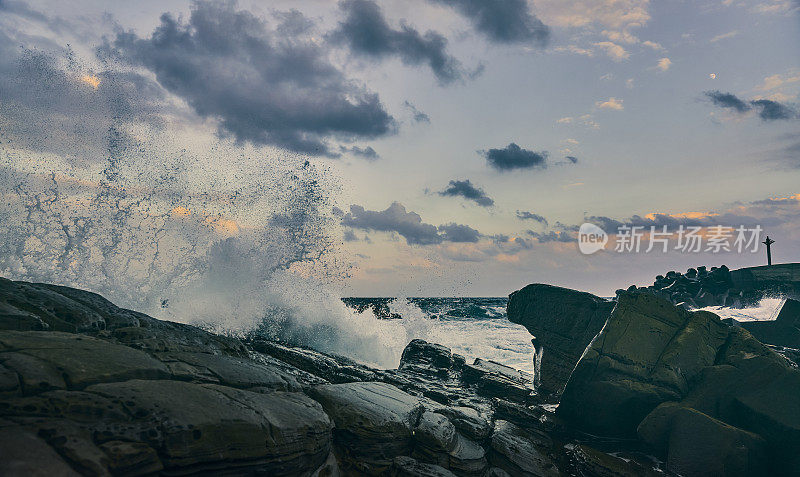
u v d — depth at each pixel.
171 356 4.79
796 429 5.52
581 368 7.39
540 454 6.06
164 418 3.05
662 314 7.65
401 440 5.12
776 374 6.29
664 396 6.75
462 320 30.58
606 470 5.70
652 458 6.39
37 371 3.15
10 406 2.70
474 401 8.24
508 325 26.33
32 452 2.33
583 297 9.84
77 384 3.25
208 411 3.36
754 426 6.00
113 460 2.59
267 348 8.79
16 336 3.79
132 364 3.86
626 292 7.97
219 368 4.84
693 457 5.87
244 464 3.34
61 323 4.84
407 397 6.26
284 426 3.77
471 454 5.39
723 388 6.49
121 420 2.94
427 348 11.47
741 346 7.10
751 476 5.67
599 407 7.12
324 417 4.43
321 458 4.35
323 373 8.01
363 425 4.91
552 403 8.88
